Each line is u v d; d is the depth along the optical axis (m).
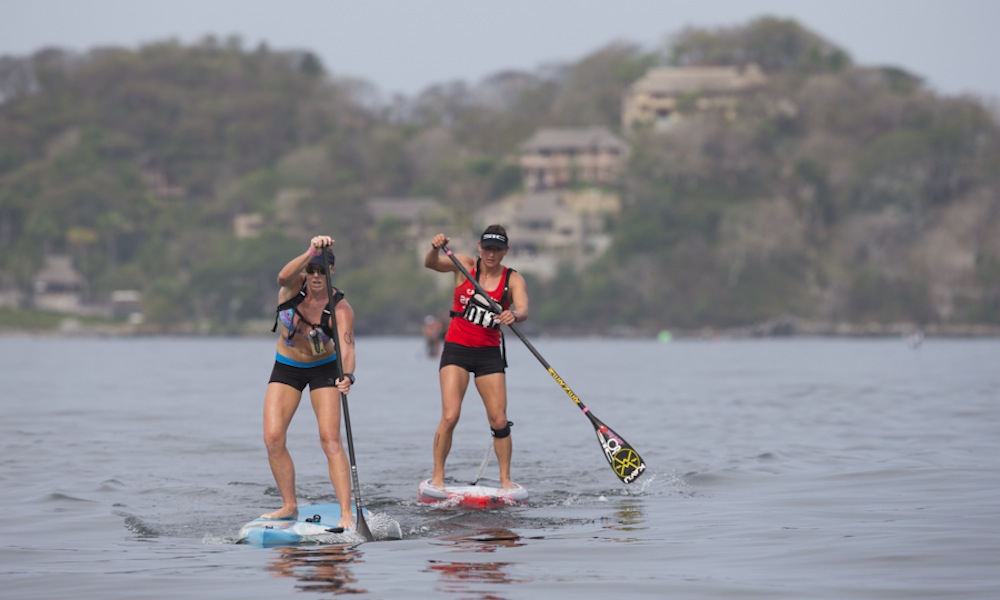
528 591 24.06
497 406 38.34
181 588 24.56
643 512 34.47
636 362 177.38
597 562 26.98
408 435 57.59
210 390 97.06
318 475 43.00
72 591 24.39
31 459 47.50
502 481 38.66
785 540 29.30
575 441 54.50
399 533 30.81
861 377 120.50
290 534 29.98
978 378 117.12
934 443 51.88
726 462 45.62
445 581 25.06
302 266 31.06
